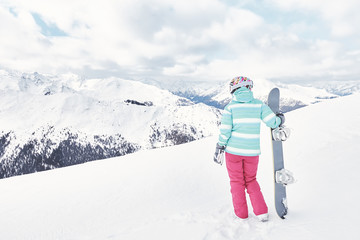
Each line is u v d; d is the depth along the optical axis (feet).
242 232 6.73
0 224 12.72
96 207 13.17
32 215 13.44
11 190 19.70
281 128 7.35
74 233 10.19
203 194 12.71
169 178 16.28
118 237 8.13
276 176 7.20
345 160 10.57
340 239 4.96
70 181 19.92
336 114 21.35
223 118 7.91
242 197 7.71
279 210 7.09
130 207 12.35
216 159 8.25
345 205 6.56
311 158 12.68
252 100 7.68
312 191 8.55
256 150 7.57
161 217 9.56
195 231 7.38
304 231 5.74
